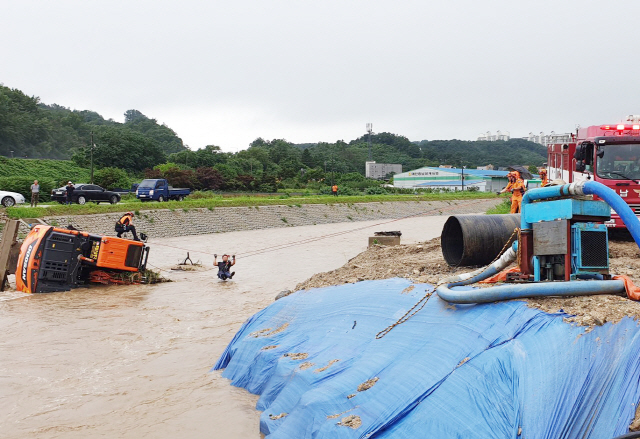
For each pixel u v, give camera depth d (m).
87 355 11.98
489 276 8.72
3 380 10.41
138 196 46.72
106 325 14.72
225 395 9.36
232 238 38.25
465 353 6.64
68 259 20.09
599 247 7.34
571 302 6.86
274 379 8.62
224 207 45.47
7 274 20.16
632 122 15.55
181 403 9.11
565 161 18.30
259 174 87.19
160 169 71.12
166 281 22.11
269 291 19.61
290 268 24.97
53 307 17.19
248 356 10.09
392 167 143.50
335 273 13.18
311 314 10.24
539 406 5.68
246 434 7.89
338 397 7.08
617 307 6.54
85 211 37.00
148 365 11.20
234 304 17.38
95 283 21.11
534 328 6.48
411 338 7.57
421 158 177.62
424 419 6.10
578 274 7.25
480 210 60.16
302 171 100.06
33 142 100.06
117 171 63.38
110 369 11.00
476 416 5.85
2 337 13.54
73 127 126.06
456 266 11.43
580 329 6.20
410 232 37.47
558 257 7.64
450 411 6.02
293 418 7.20
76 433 8.13
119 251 21.05
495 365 6.18
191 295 19.09
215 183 68.94
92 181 61.00
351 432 6.39
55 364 11.35
